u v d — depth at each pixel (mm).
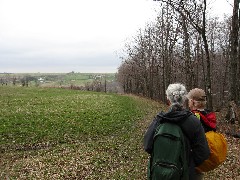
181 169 4922
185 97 5465
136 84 86938
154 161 5004
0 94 47969
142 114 33812
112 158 15148
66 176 12188
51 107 34625
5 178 12211
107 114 30688
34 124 24234
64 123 25078
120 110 34281
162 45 54125
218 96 72625
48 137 20609
